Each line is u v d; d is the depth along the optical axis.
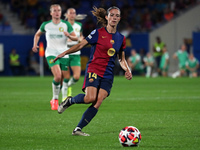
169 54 116.19
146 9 126.00
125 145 21.05
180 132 25.36
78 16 46.91
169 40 115.69
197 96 51.41
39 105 42.12
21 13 125.69
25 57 110.81
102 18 25.61
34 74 111.25
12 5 128.25
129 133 21.03
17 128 27.38
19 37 110.06
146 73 111.62
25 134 25.05
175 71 116.62
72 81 44.81
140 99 47.94
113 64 24.92
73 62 44.38
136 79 94.69
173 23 115.75
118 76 109.56
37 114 34.81
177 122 29.61
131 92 58.50
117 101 45.78
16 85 73.88
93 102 24.50
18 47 110.25
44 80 89.25
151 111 36.50
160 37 115.12
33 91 60.94
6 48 110.19
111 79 24.77
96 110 24.28
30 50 110.56
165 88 66.12
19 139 23.39
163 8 127.94
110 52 24.48
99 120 30.95
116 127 27.64
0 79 93.94
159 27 115.00
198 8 116.62
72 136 24.25
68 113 35.47
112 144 21.78
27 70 110.88
